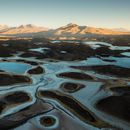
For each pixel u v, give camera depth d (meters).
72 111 43.47
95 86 60.78
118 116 41.66
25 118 39.56
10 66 83.94
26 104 46.44
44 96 51.84
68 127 36.78
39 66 85.88
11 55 108.38
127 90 57.38
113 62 97.75
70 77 70.38
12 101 48.03
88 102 48.28
